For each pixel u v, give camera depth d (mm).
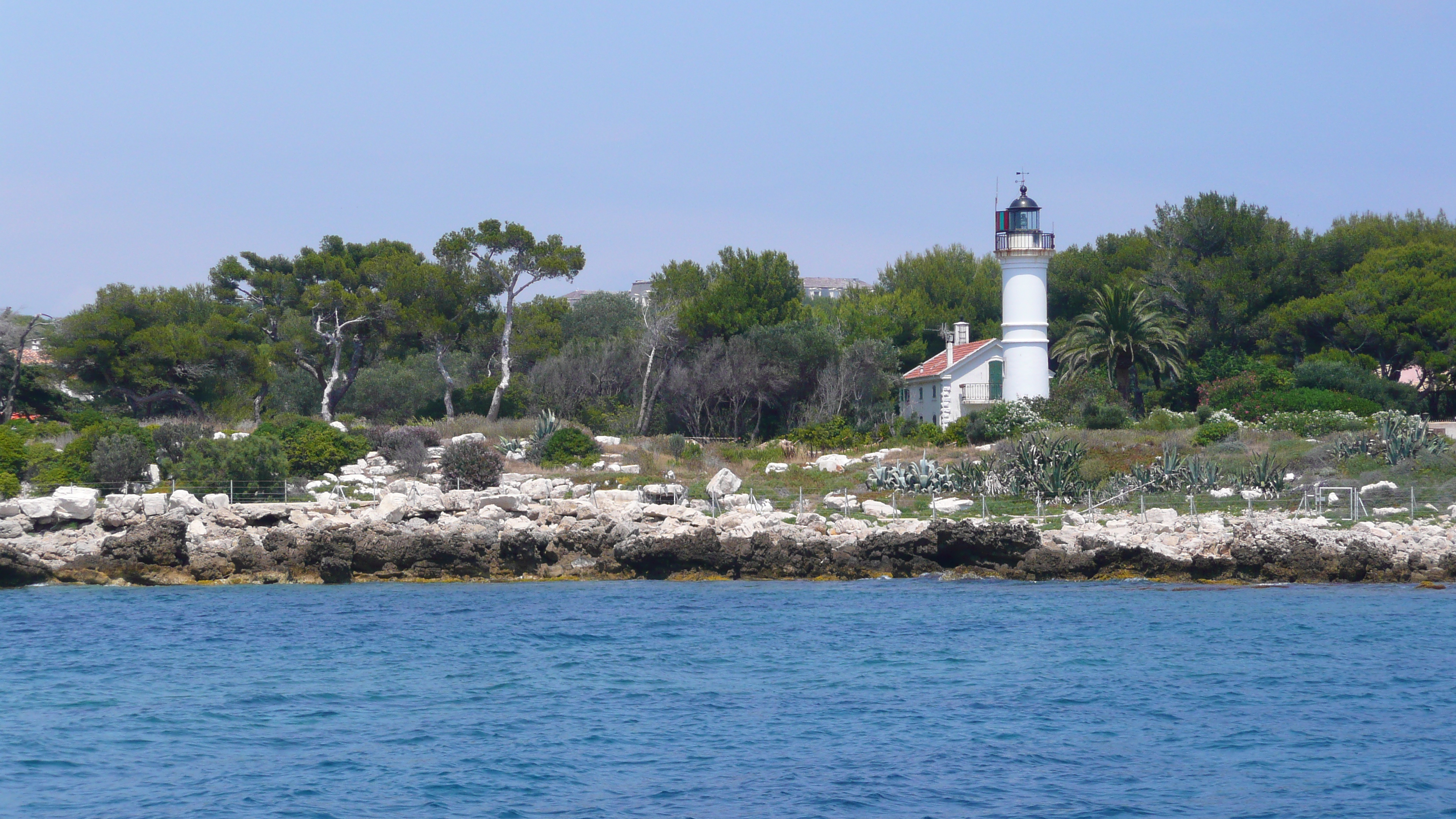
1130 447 160000
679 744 63719
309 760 61125
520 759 61312
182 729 66500
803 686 75062
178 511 118875
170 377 194875
